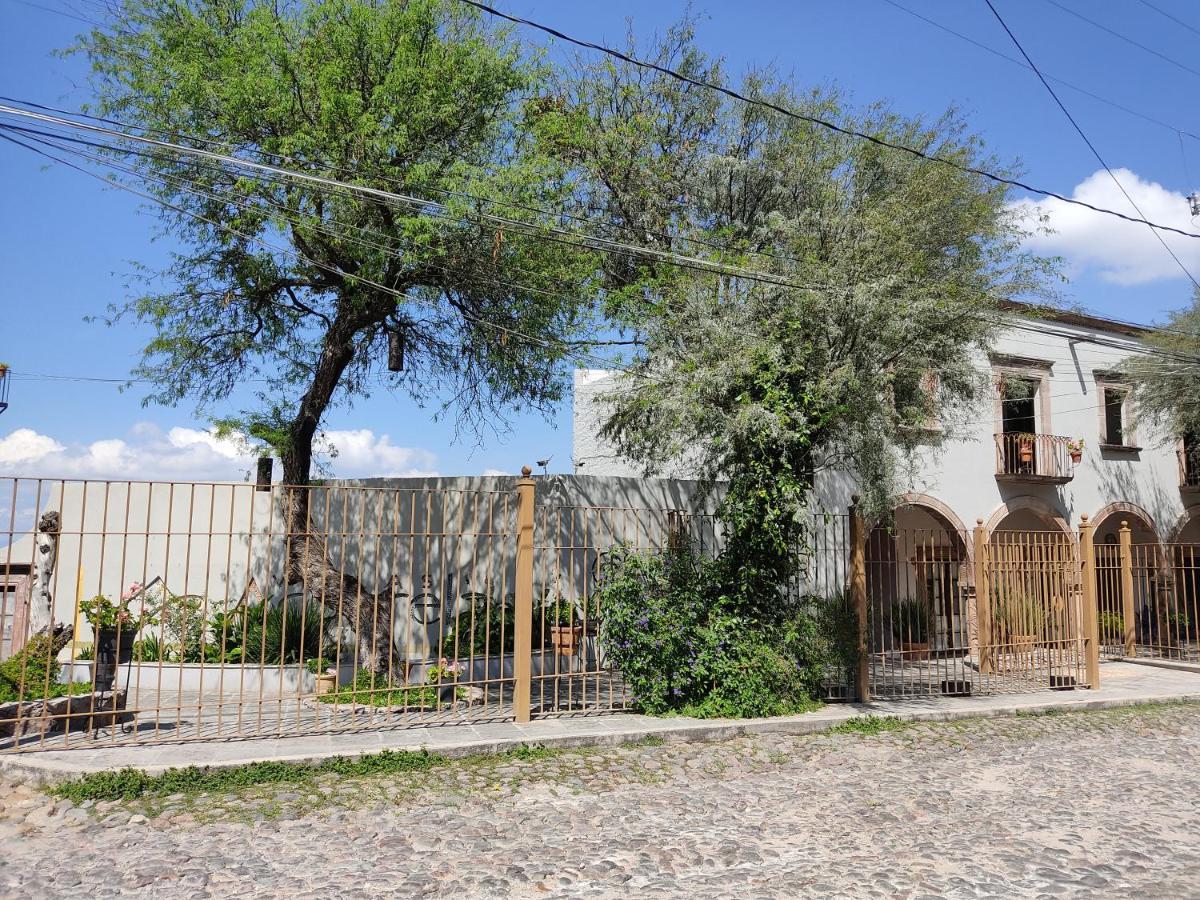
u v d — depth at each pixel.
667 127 16.23
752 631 10.65
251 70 11.06
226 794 7.28
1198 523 25.27
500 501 14.34
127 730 8.91
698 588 10.82
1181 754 9.87
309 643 12.46
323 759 8.00
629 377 14.41
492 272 12.55
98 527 14.91
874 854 6.32
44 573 10.32
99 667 8.95
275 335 13.77
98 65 11.78
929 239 12.67
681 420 10.96
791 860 6.20
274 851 6.14
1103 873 5.98
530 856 6.16
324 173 11.36
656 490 14.84
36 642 9.64
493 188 11.42
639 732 9.34
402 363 13.86
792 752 9.30
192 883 5.54
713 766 8.67
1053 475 20.14
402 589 14.10
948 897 5.55
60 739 8.41
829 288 11.09
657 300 13.95
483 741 8.73
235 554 14.54
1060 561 14.02
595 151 15.78
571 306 13.98
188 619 13.02
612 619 10.38
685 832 6.75
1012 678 13.95
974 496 19.27
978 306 12.39
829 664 11.45
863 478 11.78
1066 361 21.17
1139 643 20.52
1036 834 6.82
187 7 11.85
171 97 11.27
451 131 12.12
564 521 14.21
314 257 12.52
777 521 10.84
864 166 13.91
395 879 5.68
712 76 16.16
